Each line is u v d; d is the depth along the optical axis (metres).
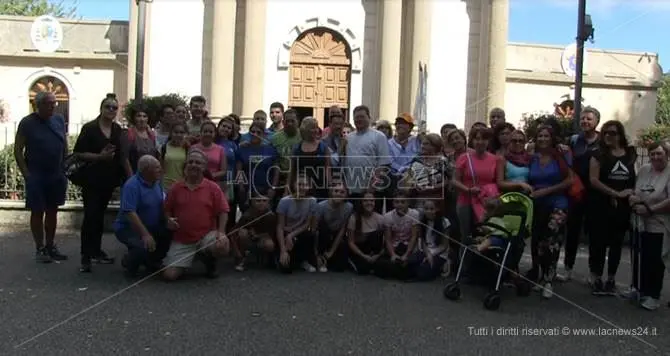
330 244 7.77
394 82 20.05
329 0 20.70
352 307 6.11
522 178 6.96
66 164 7.35
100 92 24.72
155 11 19.89
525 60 25.77
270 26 20.41
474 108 20.86
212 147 7.94
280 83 20.47
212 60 19.56
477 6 20.92
